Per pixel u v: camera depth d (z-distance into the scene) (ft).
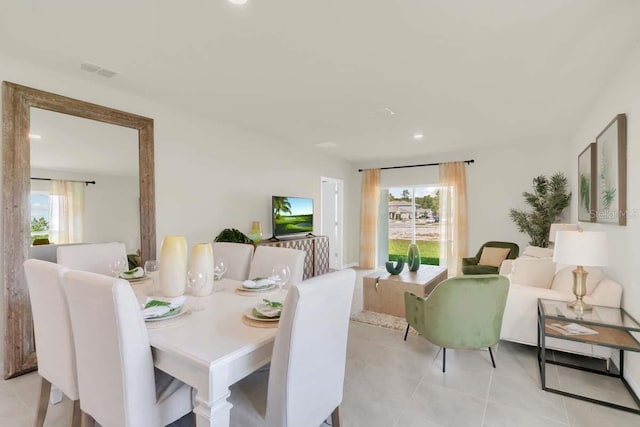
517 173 18.22
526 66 8.54
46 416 6.45
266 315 5.25
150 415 4.41
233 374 4.21
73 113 9.26
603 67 8.57
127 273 7.99
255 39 7.31
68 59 8.26
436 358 8.98
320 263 18.62
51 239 8.86
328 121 13.58
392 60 8.25
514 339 9.12
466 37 7.18
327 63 8.43
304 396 4.33
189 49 7.76
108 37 7.23
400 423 6.22
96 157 9.82
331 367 4.87
